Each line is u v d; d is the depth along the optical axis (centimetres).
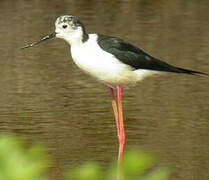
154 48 1595
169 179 799
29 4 2055
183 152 912
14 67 1450
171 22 1867
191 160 878
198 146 940
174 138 982
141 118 1095
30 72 1414
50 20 1861
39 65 1472
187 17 1928
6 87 1298
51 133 1004
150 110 1145
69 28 905
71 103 1189
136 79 941
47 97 1231
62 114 1116
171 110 1143
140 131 1021
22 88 1293
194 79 1358
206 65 1448
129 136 996
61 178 787
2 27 1786
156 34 1734
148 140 973
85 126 1050
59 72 1417
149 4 2092
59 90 1281
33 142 945
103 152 916
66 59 1525
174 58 1504
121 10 2005
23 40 1662
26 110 1140
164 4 2098
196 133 1006
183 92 1262
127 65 910
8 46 1620
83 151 920
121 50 903
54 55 1559
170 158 885
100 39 910
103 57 895
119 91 952
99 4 2069
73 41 909
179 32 1761
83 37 905
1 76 1380
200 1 2131
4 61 1498
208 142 961
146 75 942
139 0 2139
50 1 2095
